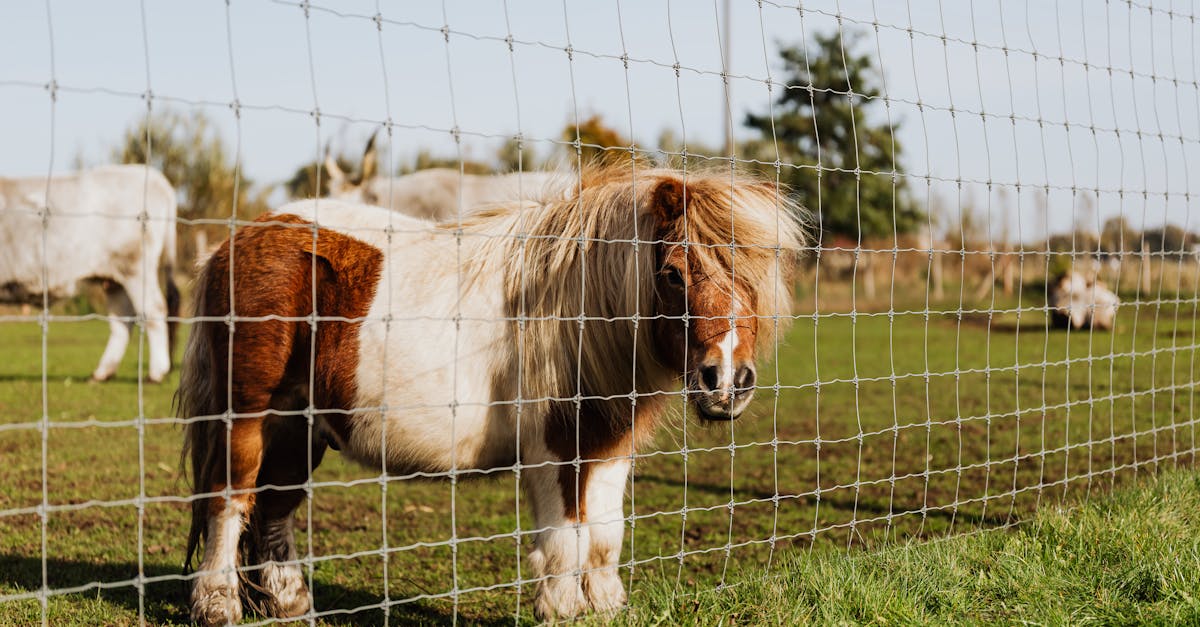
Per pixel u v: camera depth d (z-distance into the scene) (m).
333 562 5.05
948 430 9.30
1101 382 11.77
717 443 9.07
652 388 3.79
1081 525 4.20
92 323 22.89
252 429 3.71
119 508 6.12
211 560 3.66
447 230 3.88
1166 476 5.22
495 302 3.72
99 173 11.66
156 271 11.99
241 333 3.64
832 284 31.69
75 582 4.45
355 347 3.69
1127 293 19.56
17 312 22.11
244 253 3.69
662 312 3.60
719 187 3.56
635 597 3.73
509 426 3.70
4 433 8.69
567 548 3.55
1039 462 7.52
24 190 11.27
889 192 33.44
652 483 7.25
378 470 3.90
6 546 5.07
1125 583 3.60
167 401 10.59
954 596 3.49
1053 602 3.45
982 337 19.00
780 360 15.76
